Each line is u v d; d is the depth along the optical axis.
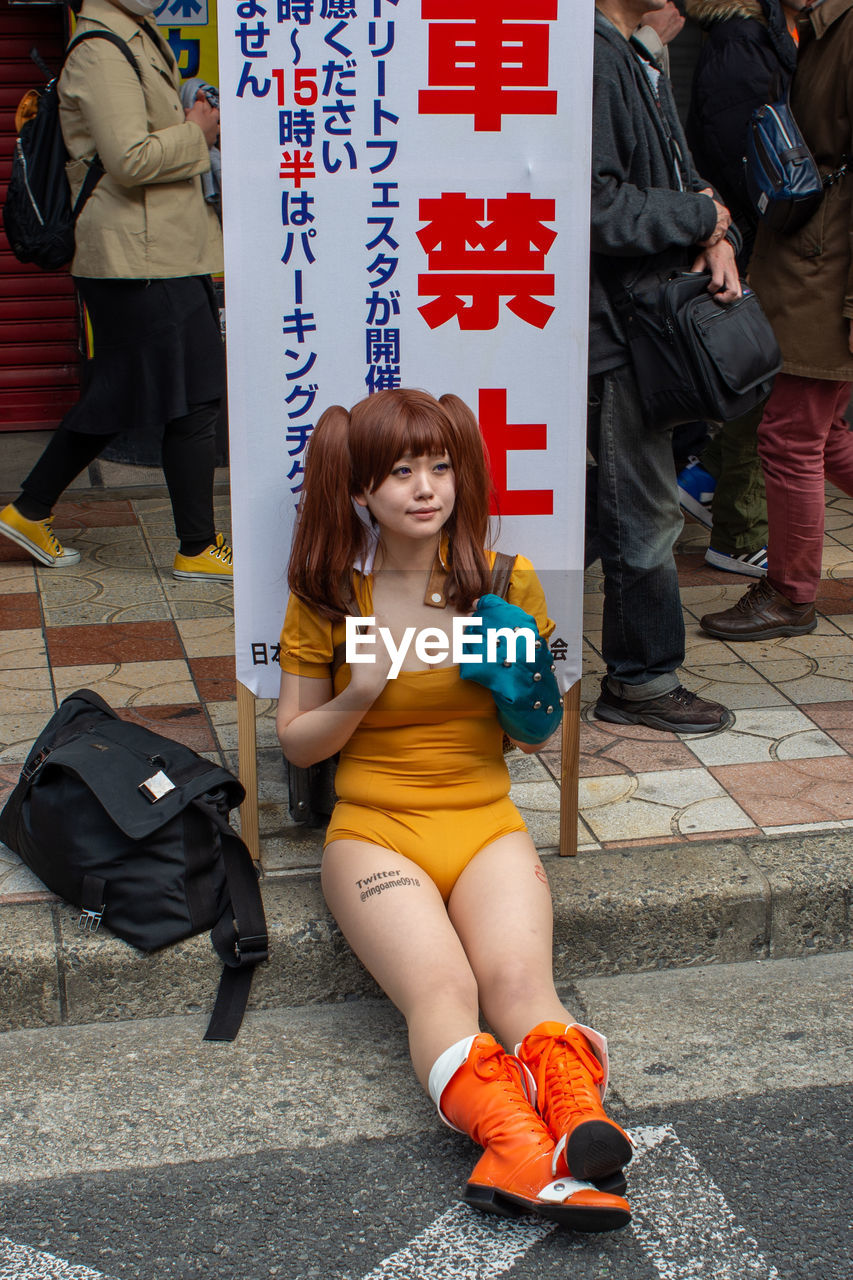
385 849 2.38
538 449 2.70
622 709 3.54
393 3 2.44
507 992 2.21
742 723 3.51
